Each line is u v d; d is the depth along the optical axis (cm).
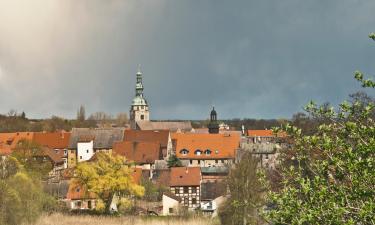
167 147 15225
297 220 1525
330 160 1603
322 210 1489
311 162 1716
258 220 4091
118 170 8931
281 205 1631
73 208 9381
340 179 1588
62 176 11156
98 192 8712
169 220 7875
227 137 15550
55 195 9256
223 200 8425
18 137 15962
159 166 13612
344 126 1673
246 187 6034
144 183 10181
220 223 7288
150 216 8419
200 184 10781
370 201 1437
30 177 7631
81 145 15475
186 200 10812
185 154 15288
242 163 6556
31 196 6688
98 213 8625
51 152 14175
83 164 8994
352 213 1475
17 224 6303
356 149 1595
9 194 6197
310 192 1592
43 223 6994
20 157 11544
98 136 15675
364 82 1664
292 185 1747
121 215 8462
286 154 3297
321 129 1709
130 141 14825
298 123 4678
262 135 19288
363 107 1712
